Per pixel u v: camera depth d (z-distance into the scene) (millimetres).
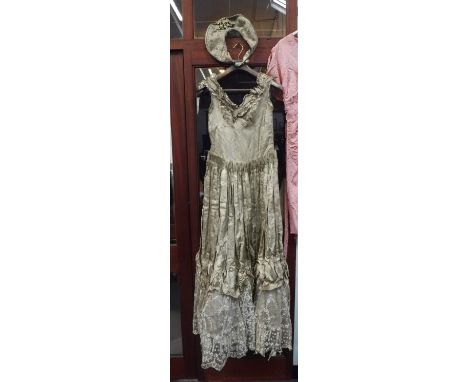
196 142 1202
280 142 1182
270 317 1103
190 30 1171
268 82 1099
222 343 1084
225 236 1095
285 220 1178
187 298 1272
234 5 1169
